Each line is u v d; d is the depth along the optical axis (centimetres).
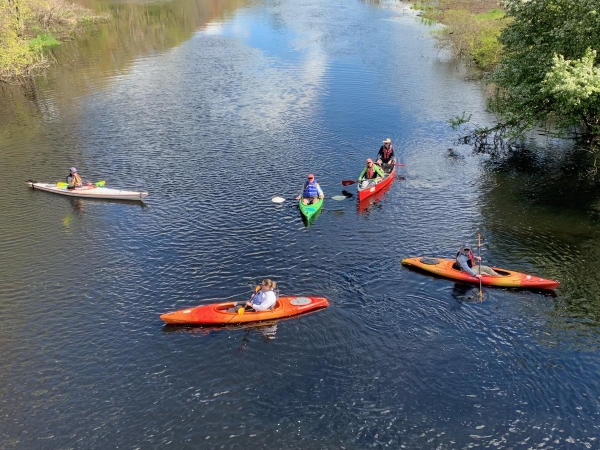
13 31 4656
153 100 3869
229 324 1612
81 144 3108
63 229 2197
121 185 2584
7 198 2475
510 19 4775
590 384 1375
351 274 1862
